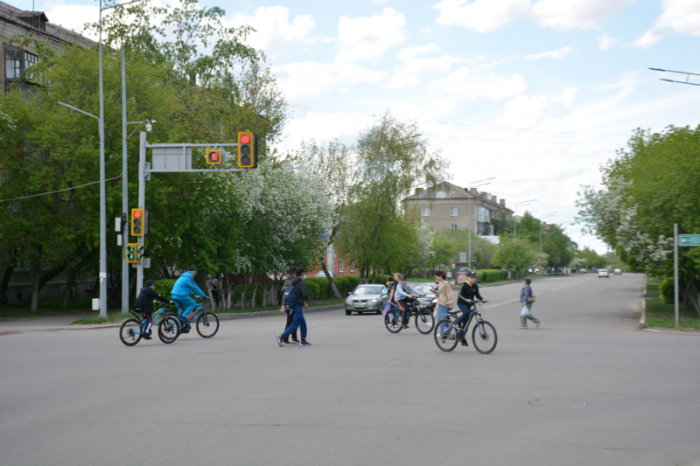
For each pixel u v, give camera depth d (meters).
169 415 7.23
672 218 22.47
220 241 29.00
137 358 12.34
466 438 6.16
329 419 6.98
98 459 5.51
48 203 26.28
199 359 12.12
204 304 32.09
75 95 26.30
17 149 26.69
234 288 32.34
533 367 10.91
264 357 12.38
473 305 13.28
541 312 28.02
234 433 6.38
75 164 25.22
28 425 6.81
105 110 25.95
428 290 28.97
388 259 40.44
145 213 22.45
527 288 20.03
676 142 23.27
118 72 27.33
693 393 8.51
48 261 28.58
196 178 27.52
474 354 12.86
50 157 26.03
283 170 33.72
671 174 22.11
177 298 15.71
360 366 11.09
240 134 19.30
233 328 20.59
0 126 24.53
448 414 7.22
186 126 30.48
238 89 37.06
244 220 30.41
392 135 39.91
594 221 27.36
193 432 6.43
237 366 11.12
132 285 33.38
